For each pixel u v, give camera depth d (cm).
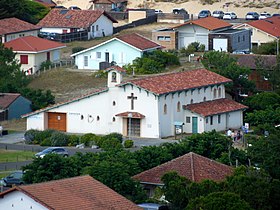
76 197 8375
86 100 14512
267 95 15425
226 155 11462
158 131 14150
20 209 8200
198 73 15250
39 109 15288
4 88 15888
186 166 10556
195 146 11838
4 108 15212
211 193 9256
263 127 13850
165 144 12031
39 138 13625
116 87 14338
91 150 13038
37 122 14688
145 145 13288
